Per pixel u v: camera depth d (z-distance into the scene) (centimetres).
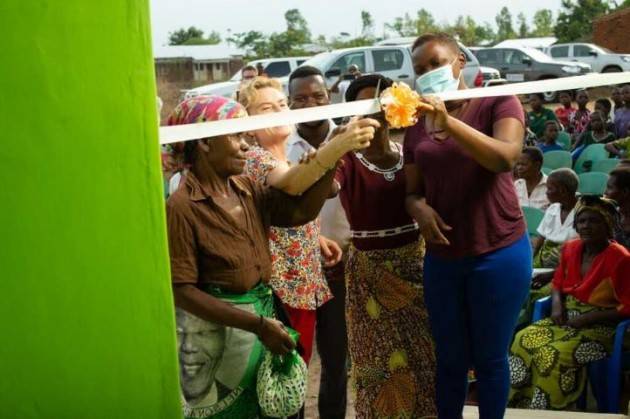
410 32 3322
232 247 313
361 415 429
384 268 416
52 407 280
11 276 272
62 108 267
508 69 2517
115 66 269
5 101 264
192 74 2534
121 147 272
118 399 282
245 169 360
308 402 566
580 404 478
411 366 419
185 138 296
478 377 380
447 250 371
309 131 476
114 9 268
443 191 369
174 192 316
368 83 427
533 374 488
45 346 277
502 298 369
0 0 260
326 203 459
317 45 3591
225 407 321
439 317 381
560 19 3547
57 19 264
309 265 400
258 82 411
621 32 2784
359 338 425
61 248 273
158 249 279
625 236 518
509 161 348
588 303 491
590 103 1870
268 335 310
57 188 271
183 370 317
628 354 476
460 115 369
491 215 365
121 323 279
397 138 827
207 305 307
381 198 409
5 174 267
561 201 615
